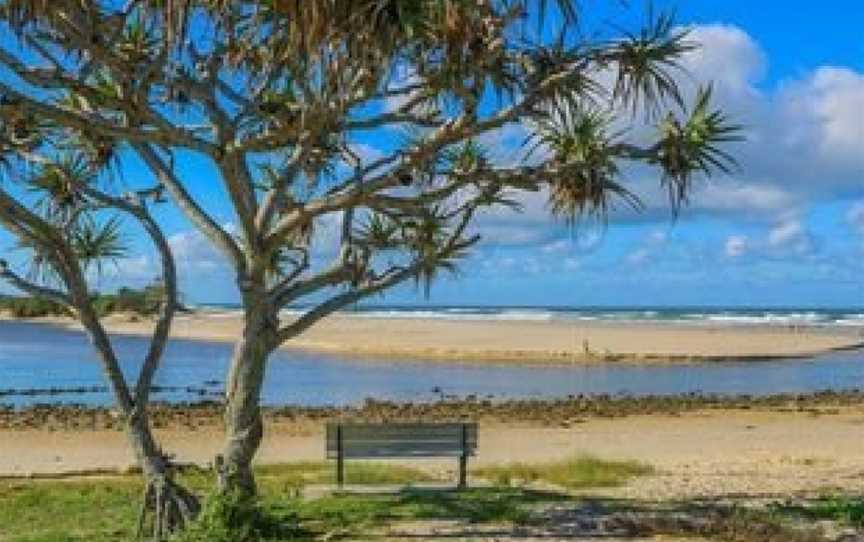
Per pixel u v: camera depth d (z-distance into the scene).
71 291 12.62
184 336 74.25
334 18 8.79
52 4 10.01
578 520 12.39
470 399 34.91
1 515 14.23
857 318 111.06
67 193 13.47
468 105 11.41
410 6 9.00
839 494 15.35
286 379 43.12
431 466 18.80
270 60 10.53
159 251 12.98
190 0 9.62
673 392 38.94
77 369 47.62
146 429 12.51
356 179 12.23
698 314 126.12
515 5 10.76
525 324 88.75
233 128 11.47
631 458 20.55
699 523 12.13
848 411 31.06
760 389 40.47
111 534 12.60
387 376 45.00
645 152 12.16
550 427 27.05
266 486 15.39
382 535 11.67
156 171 12.45
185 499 12.40
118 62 10.67
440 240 13.35
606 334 71.62
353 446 15.04
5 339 75.38
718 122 12.07
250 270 12.35
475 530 11.91
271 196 12.18
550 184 12.61
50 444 23.39
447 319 101.88
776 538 11.59
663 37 11.59
